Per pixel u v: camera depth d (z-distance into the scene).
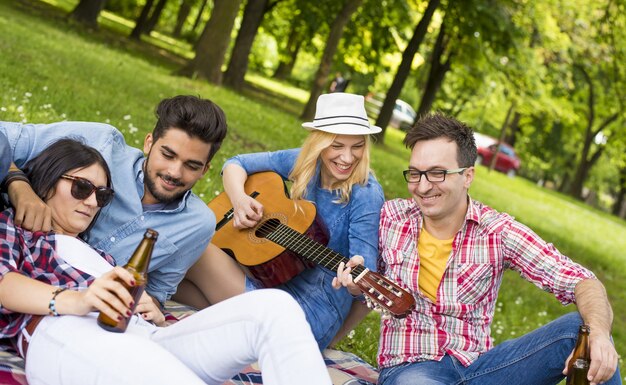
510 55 22.59
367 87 36.62
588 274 3.97
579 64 26.17
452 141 4.00
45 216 3.38
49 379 2.93
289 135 15.64
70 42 17.34
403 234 4.26
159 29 41.72
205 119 3.93
